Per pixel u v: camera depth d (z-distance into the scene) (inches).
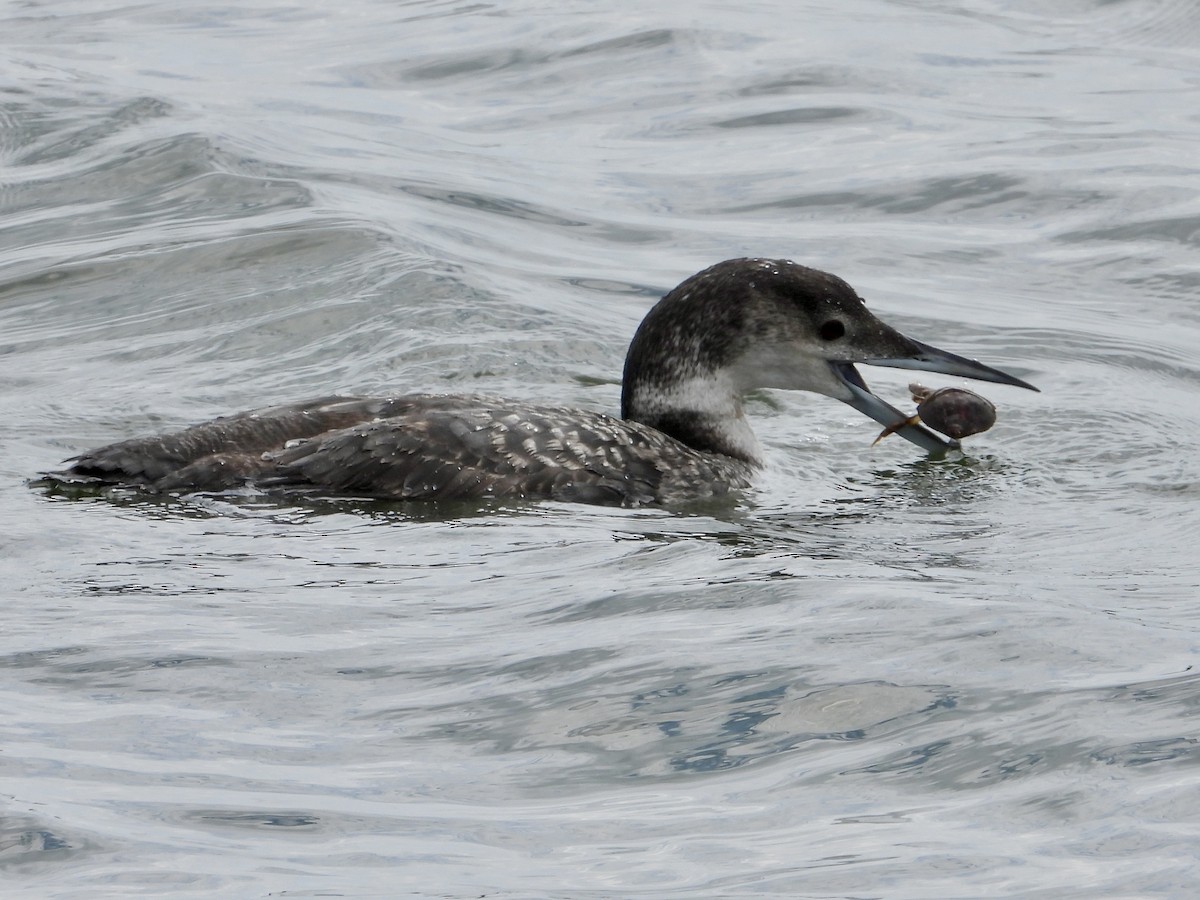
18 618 332.8
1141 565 385.1
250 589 353.4
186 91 880.3
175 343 575.5
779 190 756.6
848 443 520.1
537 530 401.4
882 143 810.2
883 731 279.1
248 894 231.8
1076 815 250.1
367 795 261.6
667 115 856.9
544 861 242.2
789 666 303.1
